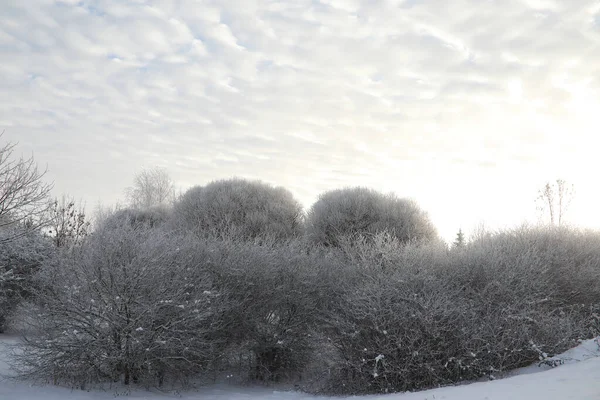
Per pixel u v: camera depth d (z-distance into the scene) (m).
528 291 9.21
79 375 7.73
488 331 8.20
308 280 9.68
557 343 8.32
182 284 8.15
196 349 8.27
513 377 7.25
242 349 9.48
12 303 12.01
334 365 8.68
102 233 8.27
